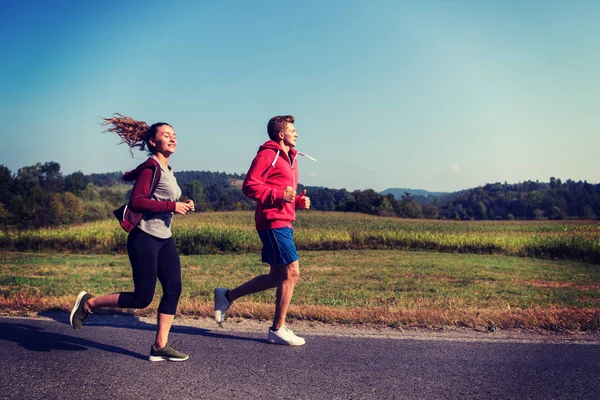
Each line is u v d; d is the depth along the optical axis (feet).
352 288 34.12
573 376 10.96
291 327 15.49
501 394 9.86
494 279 43.21
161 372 10.95
